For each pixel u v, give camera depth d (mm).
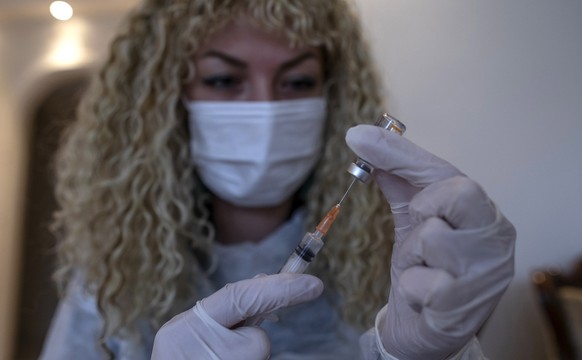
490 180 1573
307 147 1125
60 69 2205
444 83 1583
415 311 608
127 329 1074
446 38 1579
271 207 1190
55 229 1307
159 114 1121
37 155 2262
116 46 1179
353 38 1217
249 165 1094
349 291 1127
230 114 1081
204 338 674
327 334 1118
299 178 1140
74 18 2180
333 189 1184
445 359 630
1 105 2211
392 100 1596
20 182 2246
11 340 2211
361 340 763
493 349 1595
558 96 1537
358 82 1197
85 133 1213
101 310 1087
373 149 600
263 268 1142
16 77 2221
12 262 2219
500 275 572
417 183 613
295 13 1028
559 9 1526
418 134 1595
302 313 1115
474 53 1570
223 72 1073
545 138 1547
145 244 1103
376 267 1133
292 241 1182
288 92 1107
